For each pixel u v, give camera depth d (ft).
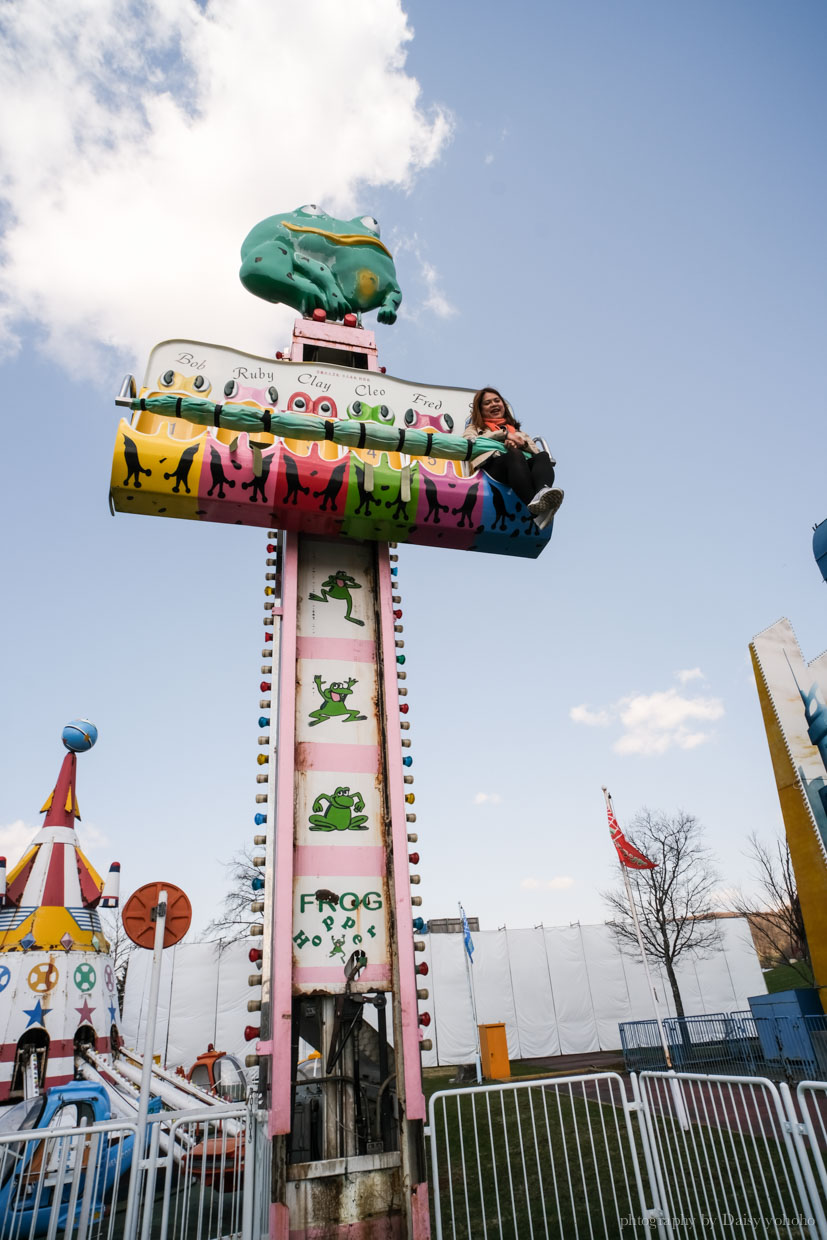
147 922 22.90
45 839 54.70
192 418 24.63
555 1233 22.89
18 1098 44.75
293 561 26.50
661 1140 25.67
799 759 57.93
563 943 115.96
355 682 25.85
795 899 90.53
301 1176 18.97
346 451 26.37
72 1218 23.57
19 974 47.96
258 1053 20.10
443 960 111.45
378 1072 22.26
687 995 114.01
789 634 60.23
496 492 26.78
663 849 103.45
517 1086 21.40
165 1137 38.04
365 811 23.93
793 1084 55.26
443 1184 29.35
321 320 32.68
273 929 21.13
